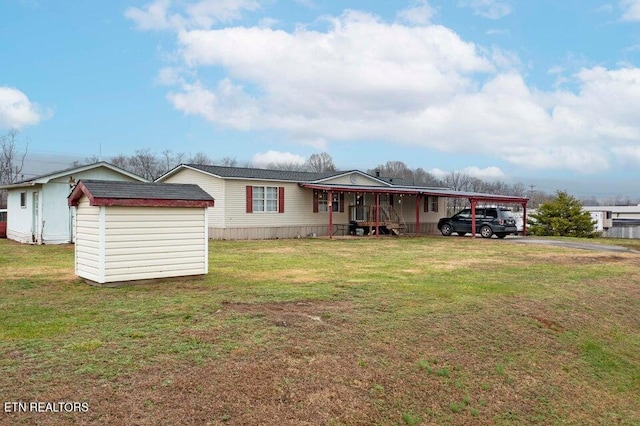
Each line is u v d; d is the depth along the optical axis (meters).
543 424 4.91
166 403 3.73
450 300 7.73
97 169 17.91
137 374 4.12
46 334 5.09
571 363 6.38
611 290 9.98
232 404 3.87
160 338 5.03
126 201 7.85
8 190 20.38
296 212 21.31
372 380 4.73
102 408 3.55
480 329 6.60
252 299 7.13
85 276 8.26
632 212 49.53
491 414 4.81
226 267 10.78
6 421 3.29
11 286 7.97
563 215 28.23
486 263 12.68
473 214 21.95
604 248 17.94
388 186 25.56
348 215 23.47
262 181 19.94
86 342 4.81
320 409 4.09
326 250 15.34
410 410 4.46
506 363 5.88
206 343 4.96
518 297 8.39
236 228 19.27
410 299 7.63
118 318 5.80
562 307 8.26
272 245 16.83
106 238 7.78
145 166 45.12
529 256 14.61
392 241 19.56
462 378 5.27
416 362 5.30
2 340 4.85
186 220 8.71
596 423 5.20
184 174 20.59
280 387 4.25
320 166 58.91
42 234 16.80
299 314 6.35
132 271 8.08
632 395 6.02
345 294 7.82
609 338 7.56
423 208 27.56
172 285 8.16
